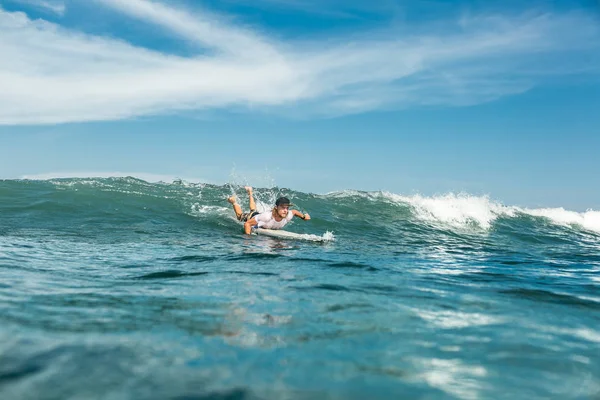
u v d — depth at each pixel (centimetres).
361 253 602
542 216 1275
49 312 244
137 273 386
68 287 315
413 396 156
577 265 593
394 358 194
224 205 1020
